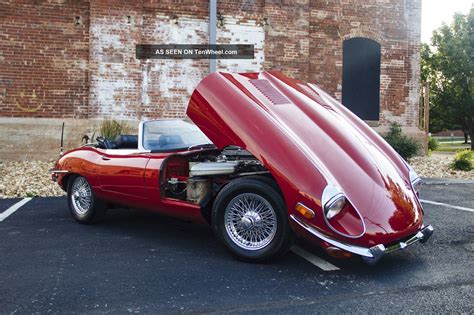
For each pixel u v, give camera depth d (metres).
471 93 23.23
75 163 5.48
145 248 4.50
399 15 13.45
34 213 6.12
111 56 10.98
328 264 4.00
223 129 4.18
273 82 4.71
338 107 4.91
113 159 5.10
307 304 3.13
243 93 4.30
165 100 11.40
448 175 10.49
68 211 6.26
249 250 3.98
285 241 3.84
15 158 10.46
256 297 3.26
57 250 4.41
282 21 12.20
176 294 3.30
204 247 4.55
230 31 11.79
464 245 4.64
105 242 4.72
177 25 11.44
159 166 4.60
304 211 3.61
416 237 3.84
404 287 3.46
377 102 13.32
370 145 4.35
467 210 6.48
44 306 3.08
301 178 3.68
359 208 3.61
